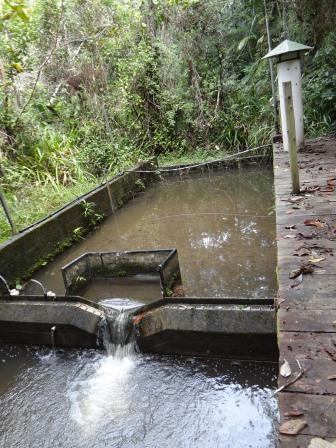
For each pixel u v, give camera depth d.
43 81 8.62
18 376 3.18
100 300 3.75
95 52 8.64
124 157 7.91
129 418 2.57
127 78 8.81
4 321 3.50
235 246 4.53
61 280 4.32
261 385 2.65
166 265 3.51
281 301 2.08
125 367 3.04
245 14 8.84
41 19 7.97
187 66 9.31
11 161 6.57
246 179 7.48
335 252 2.53
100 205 6.14
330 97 6.73
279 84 5.09
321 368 1.57
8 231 4.77
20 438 2.57
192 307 2.98
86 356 3.27
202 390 2.70
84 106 8.73
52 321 3.35
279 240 2.82
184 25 9.27
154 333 3.02
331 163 4.64
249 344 2.79
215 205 6.23
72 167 7.05
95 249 5.04
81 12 8.48
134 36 9.06
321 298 2.05
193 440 2.35
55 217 5.03
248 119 8.60
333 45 6.58
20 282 4.30
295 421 1.34
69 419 2.64
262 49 8.46
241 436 2.33
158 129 9.39
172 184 7.92
